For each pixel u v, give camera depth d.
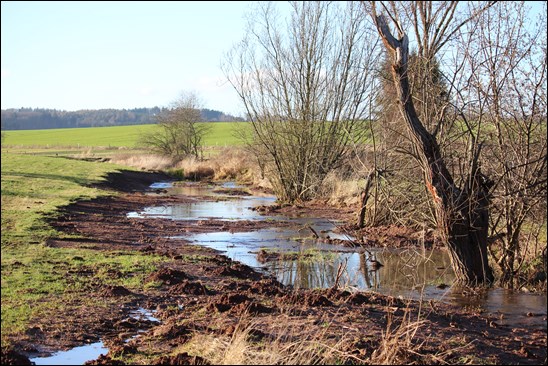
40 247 13.89
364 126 26.19
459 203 11.60
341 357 7.11
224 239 17.70
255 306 9.15
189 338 7.91
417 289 11.76
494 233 13.08
